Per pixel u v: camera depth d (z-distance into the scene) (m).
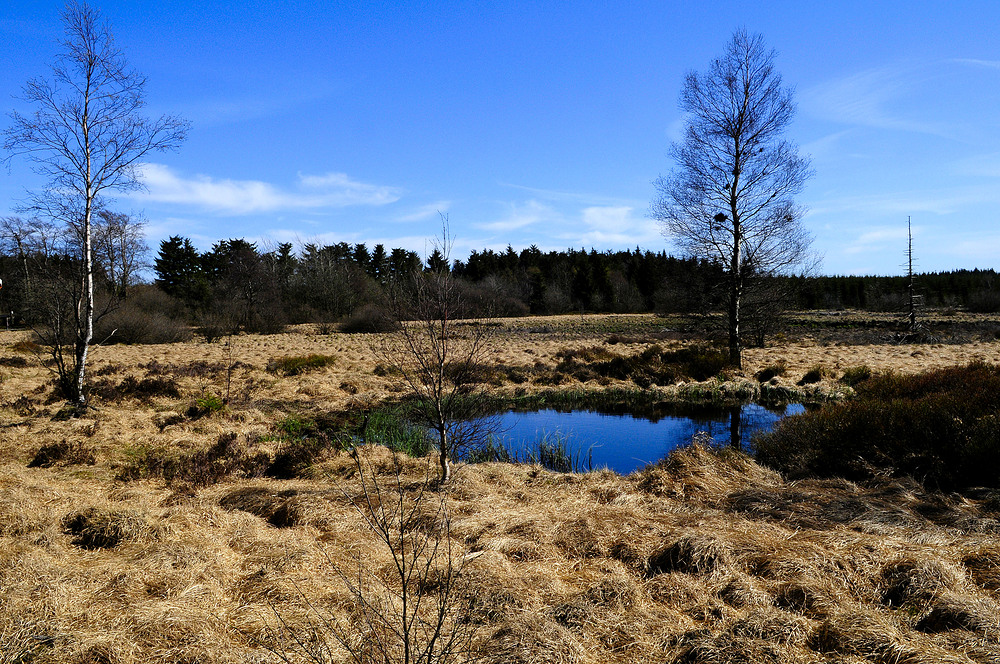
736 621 3.93
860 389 13.84
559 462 10.50
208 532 5.75
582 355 25.08
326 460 9.17
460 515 6.23
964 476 7.53
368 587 4.46
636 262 89.00
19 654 3.41
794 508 6.53
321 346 33.34
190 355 27.34
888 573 4.60
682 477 8.04
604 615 4.09
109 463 8.82
